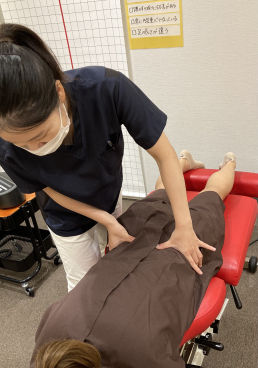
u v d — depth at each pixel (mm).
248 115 1835
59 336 747
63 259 1201
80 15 1948
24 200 1642
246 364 1271
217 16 1619
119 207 1300
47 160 889
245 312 1475
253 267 1628
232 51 1687
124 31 1822
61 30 2043
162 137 874
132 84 843
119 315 738
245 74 1725
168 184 897
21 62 565
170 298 811
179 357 743
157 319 747
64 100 726
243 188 1479
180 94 1914
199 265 979
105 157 940
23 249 2004
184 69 1826
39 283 1848
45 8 2004
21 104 572
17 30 619
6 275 1935
